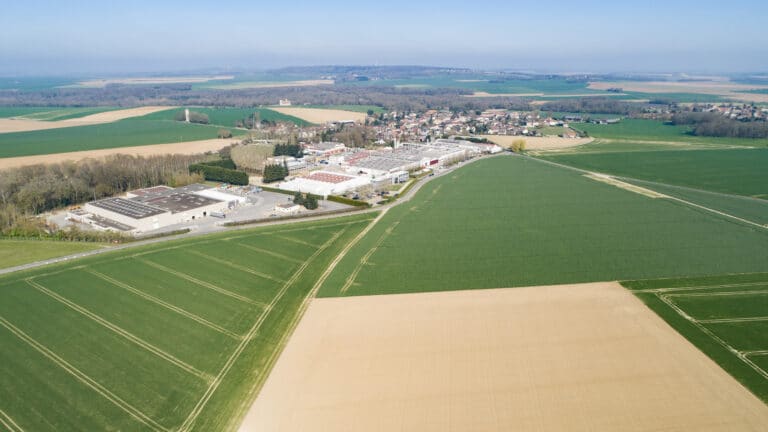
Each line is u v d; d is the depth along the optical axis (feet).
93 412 200.64
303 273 330.13
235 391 211.82
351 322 260.01
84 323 267.39
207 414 199.31
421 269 330.75
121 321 269.44
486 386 204.33
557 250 364.17
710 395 196.54
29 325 265.75
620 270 323.37
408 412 191.42
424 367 218.38
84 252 373.20
